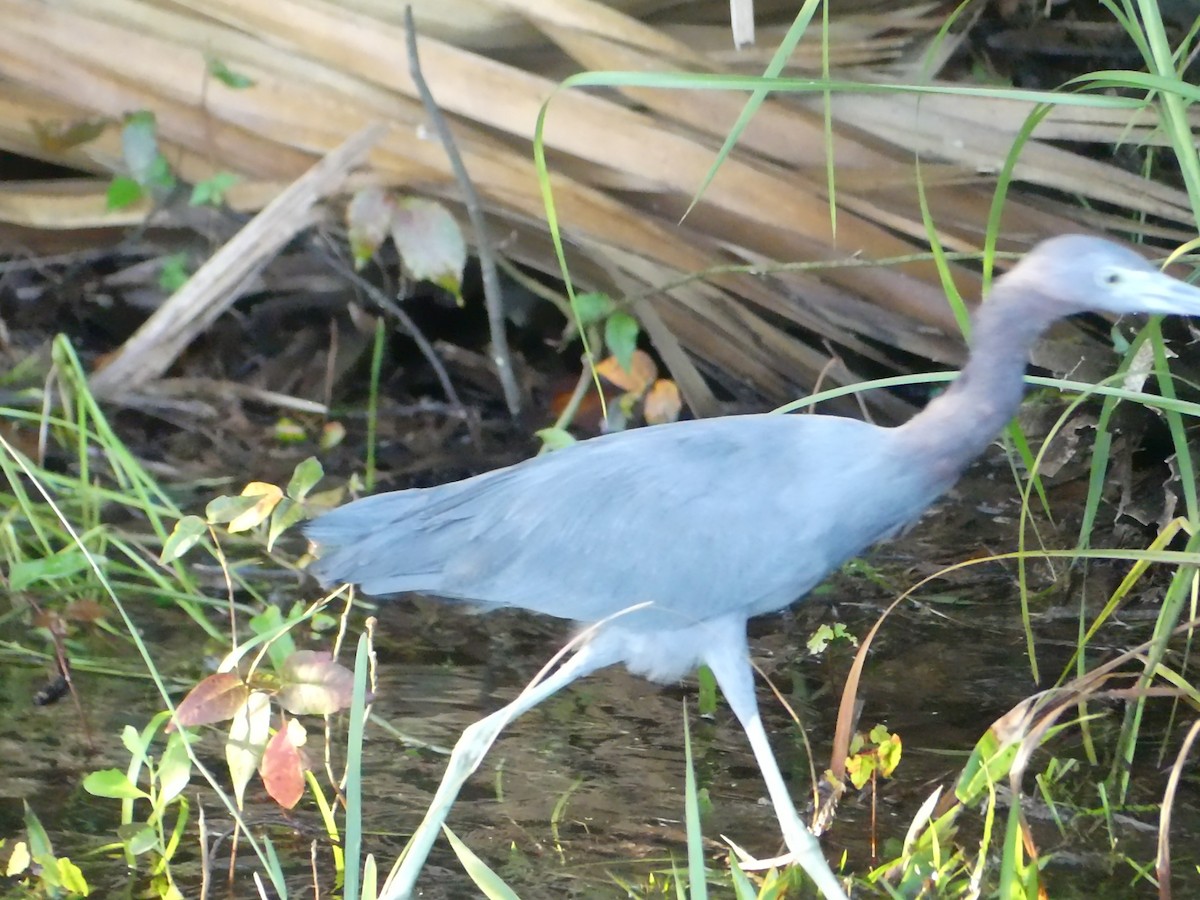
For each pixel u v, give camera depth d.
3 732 7.15
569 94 9.80
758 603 6.49
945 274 6.46
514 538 6.53
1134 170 11.80
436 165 10.17
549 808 6.71
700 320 11.03
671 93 9.84
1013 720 5.61
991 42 12.44
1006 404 6.20
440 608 9.11
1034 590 9.23
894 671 8.25
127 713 7.42
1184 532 9.04
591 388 11.71
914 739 7.46
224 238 10.90
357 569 6.71
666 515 6.38
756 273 10.19
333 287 11.83
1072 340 9.43
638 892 5.98
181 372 11.90
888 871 5.92
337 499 9.81
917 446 6.27
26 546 9.23
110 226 11.33
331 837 6.16
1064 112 9.88
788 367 11.23
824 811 6.21
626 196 10.45
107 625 8.11
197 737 6.35
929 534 10.11
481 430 11.55
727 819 6.66
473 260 11.74
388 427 11.53
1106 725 7.66
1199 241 6.20
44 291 11.71
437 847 6.35
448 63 9.82
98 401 10.58
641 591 6.43
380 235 9.80
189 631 8.48
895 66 10.59
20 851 5.62
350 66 9.95
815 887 6.13
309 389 11.94
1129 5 6.57
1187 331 8.75
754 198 9.98
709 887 6.08
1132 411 8.92
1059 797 6.91
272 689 5.84
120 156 10.56
